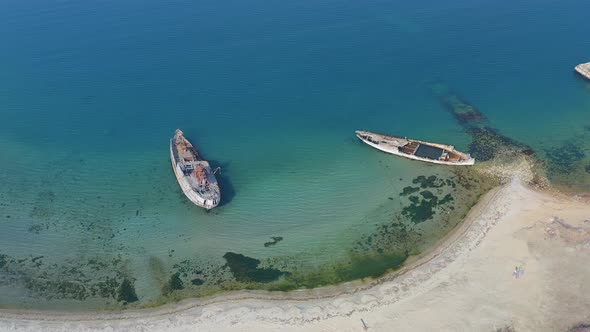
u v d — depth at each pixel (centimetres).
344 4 14975
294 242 6856
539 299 5634
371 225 7062
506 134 8819
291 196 7719
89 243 7025
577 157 8125
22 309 6028
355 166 8262
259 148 8812
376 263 6412
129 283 6334
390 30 13025
